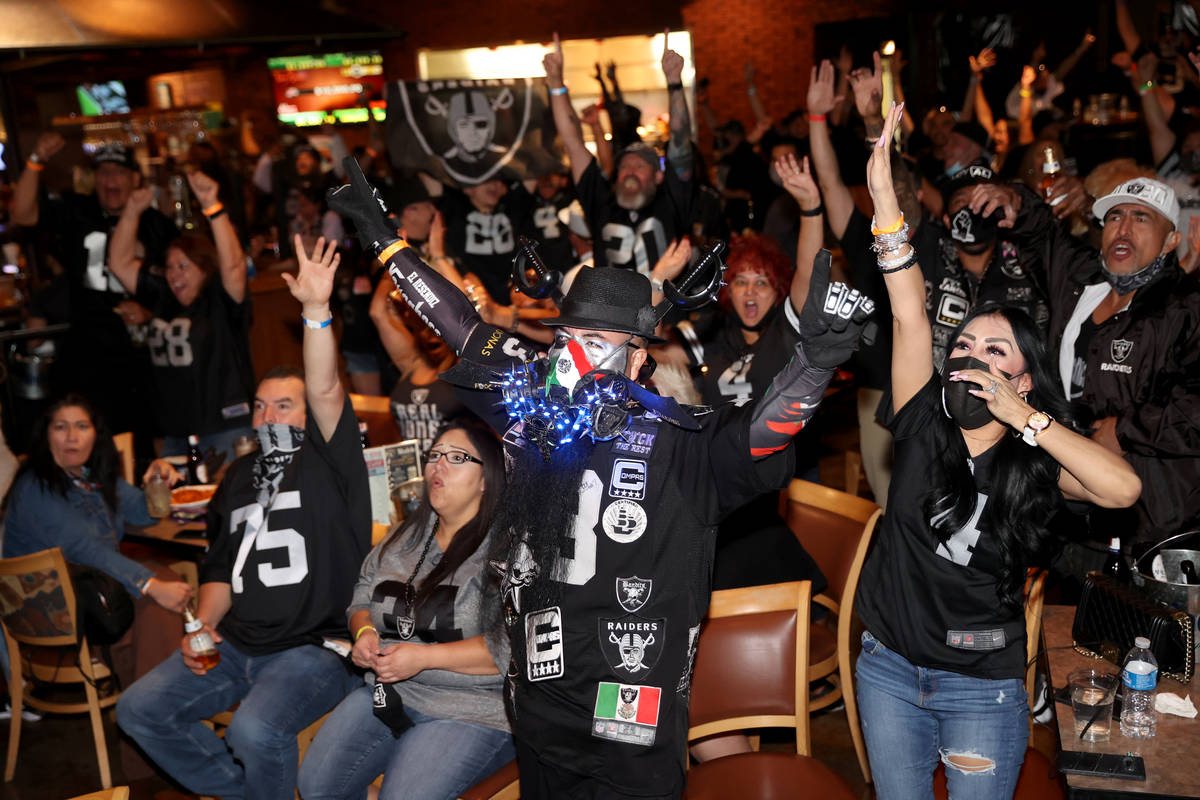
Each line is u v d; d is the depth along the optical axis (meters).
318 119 14.02
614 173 5.18
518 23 13.54
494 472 3.01
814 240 3.69
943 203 5.70
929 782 2.48
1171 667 2.51
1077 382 3.52
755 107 9.70
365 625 3.09
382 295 4.74
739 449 1.98
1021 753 2.38
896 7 13.08
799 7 13.41
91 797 2.18
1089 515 3.30
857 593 2.56
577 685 2.13
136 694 3.34
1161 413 3.11
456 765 2.82
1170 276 3.29
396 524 3.59
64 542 3.94
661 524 2.08
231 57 8.30
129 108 11.02
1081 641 2.72
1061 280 3.68
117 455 4.22
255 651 3.43
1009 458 2.29
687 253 3.74
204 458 5.01
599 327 2.07
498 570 2.32
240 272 5.45
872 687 2.49
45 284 7.31
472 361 2.38
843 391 5.53
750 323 4.07
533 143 6.19
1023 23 12.54
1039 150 4.85
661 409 2.09
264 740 3.19
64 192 6.21
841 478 6.58
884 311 4.22
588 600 2.11
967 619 2.35
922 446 2.38
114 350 6.19
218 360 5.46
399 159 6.17
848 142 6.40
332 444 3.35
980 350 2.36
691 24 13.67
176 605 3.80
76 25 6.96
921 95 13.21
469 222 6.35
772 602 2.86
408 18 13.76
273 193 9.63
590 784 2.18
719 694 2.84
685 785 2.34
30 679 3.95
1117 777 2.19
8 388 6.49
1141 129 8.71
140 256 6.20
